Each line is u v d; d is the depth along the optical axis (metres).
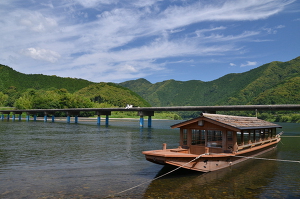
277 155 30.53
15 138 46.19
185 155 18.16
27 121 114.50
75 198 14.44
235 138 21.31
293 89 197.50
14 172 20.64
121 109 88.31
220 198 14.82
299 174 20.55
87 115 167.38
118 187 16.56
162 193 15.45
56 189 16.08
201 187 16.75
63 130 65.19
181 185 17.09
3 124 90.50
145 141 42.94
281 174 20.50
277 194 15.70
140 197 14.71
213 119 21.09
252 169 21.97
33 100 161.00
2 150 32.22
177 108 79.88
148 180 18.25
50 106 157.25
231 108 71.88
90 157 27.56
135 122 116.44
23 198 14.40
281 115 159.62
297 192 16.12
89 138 46.81
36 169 21.77
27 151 31.48
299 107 62.03
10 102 191.88
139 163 24.34
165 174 19.72
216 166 20.89
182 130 23.17
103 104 198.25
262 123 30.25
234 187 16.89
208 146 21.89
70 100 171.88
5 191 15.64
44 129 68.19
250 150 25.25
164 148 21.06
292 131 72.19
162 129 72.81
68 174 19.98
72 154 29.42
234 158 23.16
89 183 17.48
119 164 23.91
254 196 15.27
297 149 35.94
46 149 33.16
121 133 58.09
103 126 83.31
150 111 85.19
